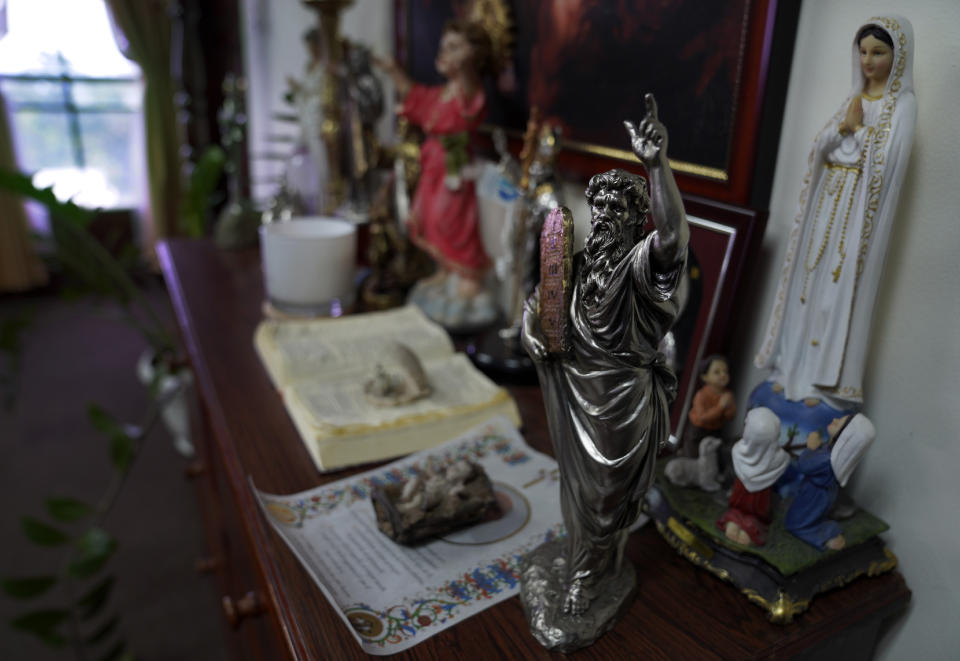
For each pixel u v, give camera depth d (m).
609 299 0.44
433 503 0.63
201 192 1.91
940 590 0.59
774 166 0.69
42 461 2.12
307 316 1.10
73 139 3.25
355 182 1.34
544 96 0.96
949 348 0.56
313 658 0.51
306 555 0.60
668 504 0.63
